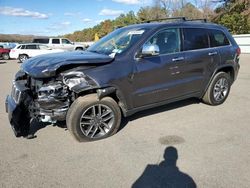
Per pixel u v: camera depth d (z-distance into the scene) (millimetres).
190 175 3775
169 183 3613
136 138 4969
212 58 6301
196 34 6086
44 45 26484
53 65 4430
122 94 4941
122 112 5250
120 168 3980
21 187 3562
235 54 6840
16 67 19312
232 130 5273
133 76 5016
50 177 3775
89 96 4664
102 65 4715
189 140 4859
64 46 27922
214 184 3564
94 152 4465
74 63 4449
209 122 5707
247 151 4418
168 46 5551
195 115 6125
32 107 4691
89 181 3678
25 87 4762
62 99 4574
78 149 4570
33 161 4203
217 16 39938
